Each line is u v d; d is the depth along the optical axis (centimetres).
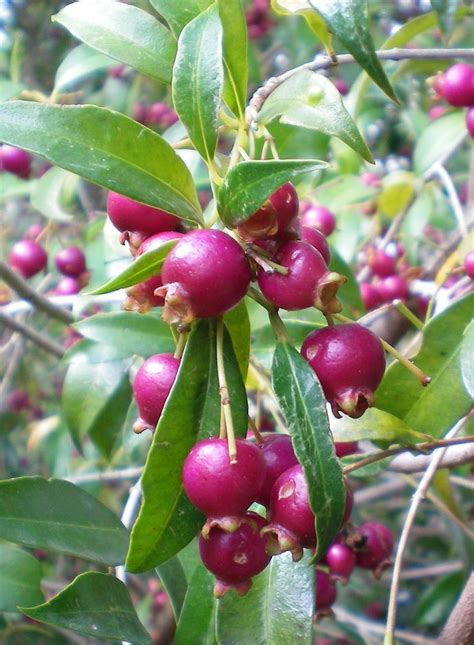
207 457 16
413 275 40
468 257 27
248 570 17
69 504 22
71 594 19
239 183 16
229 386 18
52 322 60
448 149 39
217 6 18
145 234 18
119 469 48
